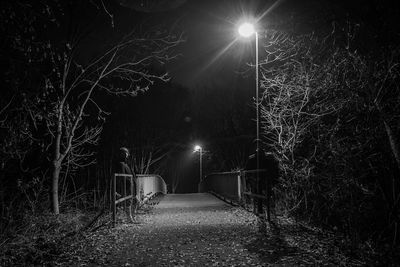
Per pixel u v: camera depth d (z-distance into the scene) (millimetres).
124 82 20562
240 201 16250
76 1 12633
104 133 21250
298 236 9062
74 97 16312
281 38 11734
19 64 10320
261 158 12555
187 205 18250
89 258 7492
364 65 8656
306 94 10781
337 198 9258
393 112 8477
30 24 9172
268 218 11148
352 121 9734
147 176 19516
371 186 8844
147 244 8719
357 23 9727
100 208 14430
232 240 8961
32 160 13562
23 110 11594
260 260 7086
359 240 7957
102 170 19328
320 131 10461
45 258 7574
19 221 9922
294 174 11352
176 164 49625
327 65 10328
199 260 7242
